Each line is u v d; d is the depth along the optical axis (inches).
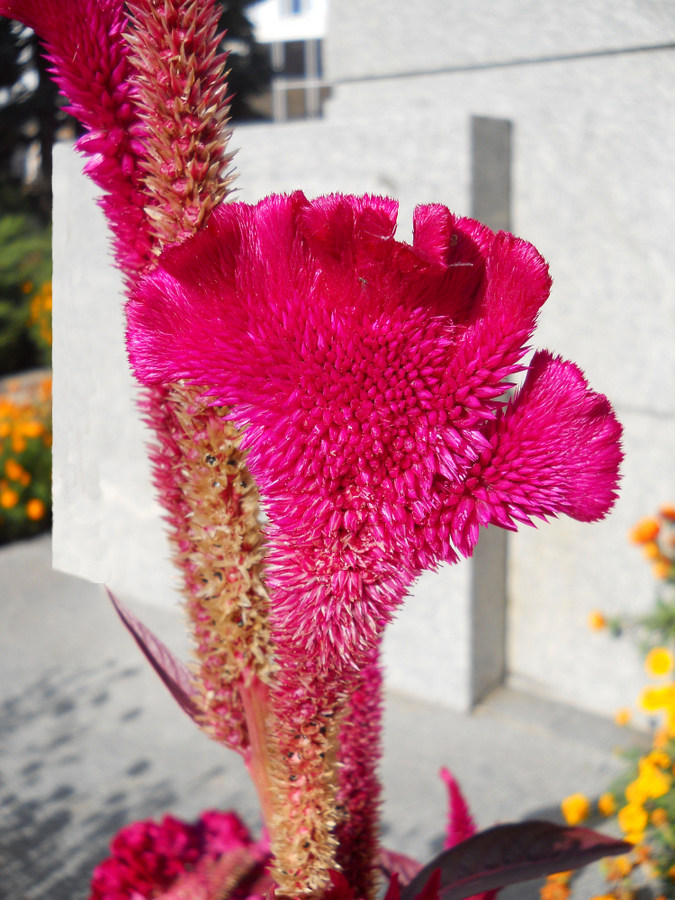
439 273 7.6
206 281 8.1
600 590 59.9
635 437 56.4
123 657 72.6
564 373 8.5
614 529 58.3
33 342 199.5
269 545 8.8
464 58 61.4
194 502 10.4
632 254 54.9
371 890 13.4
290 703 9.9
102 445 76.7
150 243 10.0
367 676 12.8
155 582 78.6
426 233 8.1
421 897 10.9
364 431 8.0
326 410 8.0
